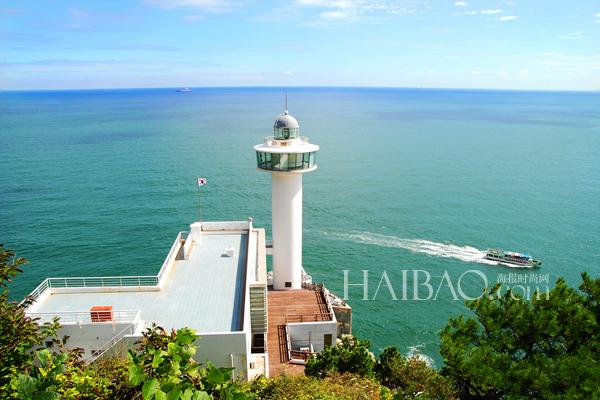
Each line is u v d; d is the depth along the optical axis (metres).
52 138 168.62
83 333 23.23
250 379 24.56
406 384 20.78
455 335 18.77
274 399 17.64
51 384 9.08
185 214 79.81
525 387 15.91
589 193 94.31
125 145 152.88
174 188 96.31
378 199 90.38
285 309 38.94
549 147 158.12
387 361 26.52
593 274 58.66
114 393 10.00
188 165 119.56
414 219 78.31
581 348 15.86
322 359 26.11
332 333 35.78
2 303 12.96
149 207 83.06
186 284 30.59
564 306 17.12
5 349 11.62
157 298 28.53
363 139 177.12
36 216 76.75
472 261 61.78
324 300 40.66
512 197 91.56
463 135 192.00
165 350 9.88
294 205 41.50
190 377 9.17
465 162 129.62
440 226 74.88
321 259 62.34
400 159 134.38
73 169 112.62
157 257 62.44
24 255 61.97
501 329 17.98
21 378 8.83
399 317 48.38
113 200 86.75
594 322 16.20
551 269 59.72
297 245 42.72
